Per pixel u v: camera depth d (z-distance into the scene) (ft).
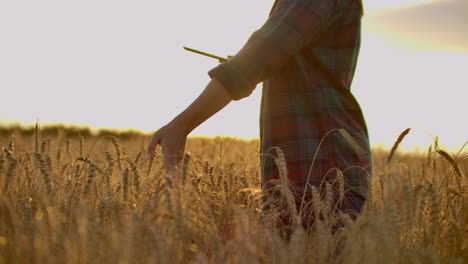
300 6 8.46
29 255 7.03
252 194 9.27
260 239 7.95
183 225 7.32
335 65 8.99
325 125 8.91
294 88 8.97
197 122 8.55
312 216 8.93
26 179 9.87
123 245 6.86
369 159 9.34
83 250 7.13
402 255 8.05
